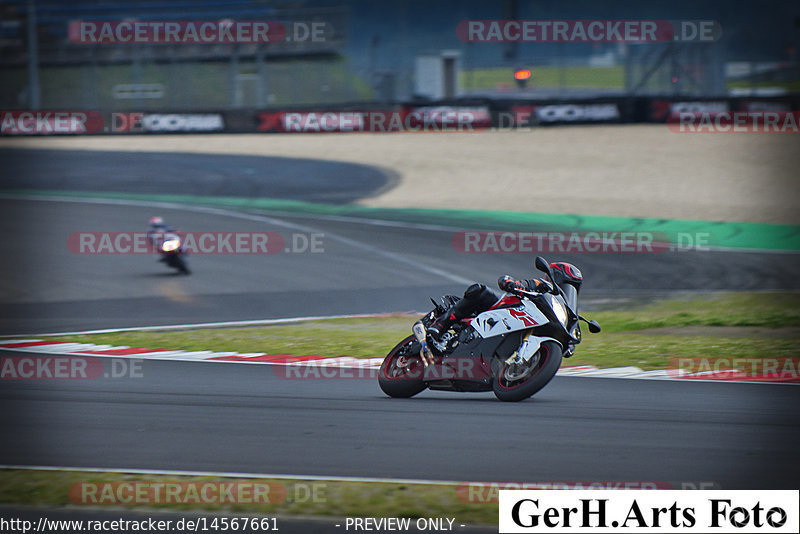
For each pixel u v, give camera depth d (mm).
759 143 108938
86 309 49219
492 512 15133
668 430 21156
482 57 160000
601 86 154875
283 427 21375
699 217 80562
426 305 51812
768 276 60250
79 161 111938
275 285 58156
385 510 15180
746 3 154125
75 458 18719
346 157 112500
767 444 19906
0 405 24141
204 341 37125
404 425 21469
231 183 100062
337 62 157000
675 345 35188
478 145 115500
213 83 157125
